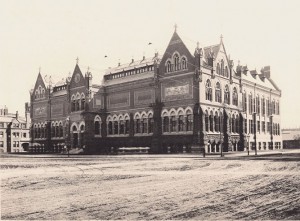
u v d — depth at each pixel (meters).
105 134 67.31
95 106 66.44
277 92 82.44
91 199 13.07
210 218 10.15
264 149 74.12
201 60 52.44
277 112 82.69
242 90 64.69
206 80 53.53
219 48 58.41
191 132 52.28
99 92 67.31
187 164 28.72
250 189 14.71
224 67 59.31
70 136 69.44
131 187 15.77
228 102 59.69
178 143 53.94
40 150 79.88
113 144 65.44
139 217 10.38
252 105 70.06
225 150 56.25
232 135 58.44
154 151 56.31
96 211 11.18
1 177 20.44
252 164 27.03
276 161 29.61
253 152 54.22
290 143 97.44
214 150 54.09
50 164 32.66
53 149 77.38
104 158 43.41
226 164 27.73
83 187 16.03
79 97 68.00
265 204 11.83
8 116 106.06
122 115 64.44
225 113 56.97
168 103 55.75
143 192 14.38
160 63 57.56
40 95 82.38
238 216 10.32
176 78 54.97
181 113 53.81
